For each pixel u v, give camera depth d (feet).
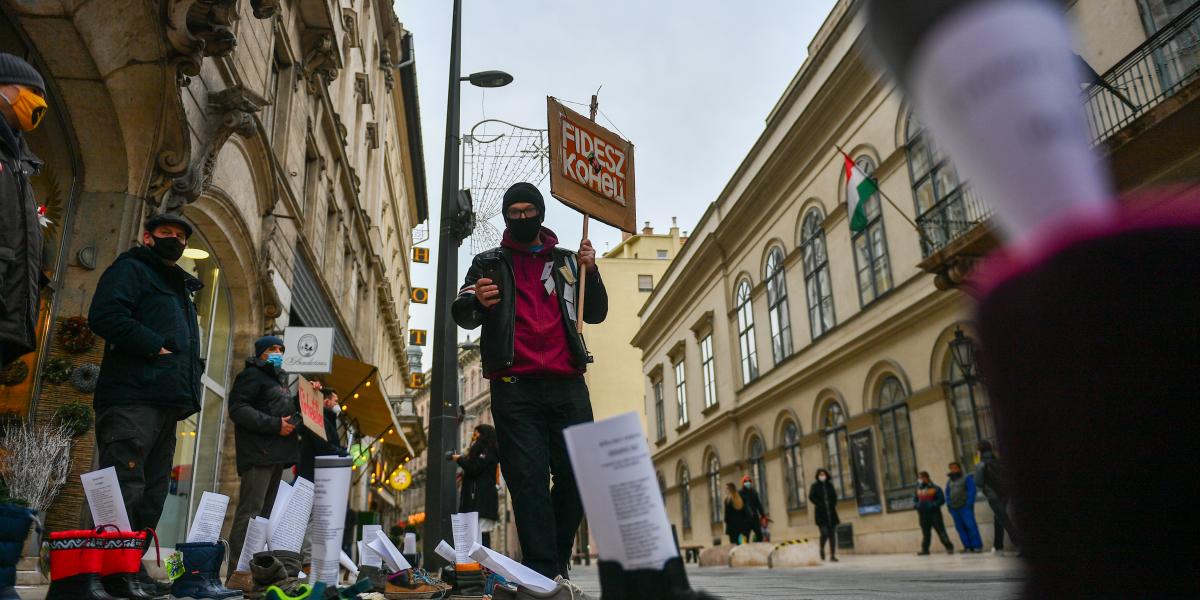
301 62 40.42
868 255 55.98
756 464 79.25
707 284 96.37
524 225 10.33
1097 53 33.60
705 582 21.34
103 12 18.81
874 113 54.85
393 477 80.79
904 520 50.19
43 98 10.14
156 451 13.52
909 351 50.34
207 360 29.50
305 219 45.27
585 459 2.68
